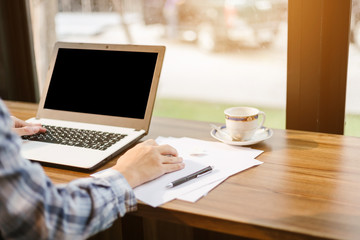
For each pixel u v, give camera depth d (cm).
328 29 123
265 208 79
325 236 69
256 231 74
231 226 76
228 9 289
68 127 125
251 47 501
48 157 104
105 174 82
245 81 516
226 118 115
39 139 116
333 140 115
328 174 93
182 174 95
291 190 86
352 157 102
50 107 133
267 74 521
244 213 77
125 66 125
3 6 172
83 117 128
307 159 102
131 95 123
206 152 108
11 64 179
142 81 122
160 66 120
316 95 130
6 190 61
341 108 128
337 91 127
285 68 145
